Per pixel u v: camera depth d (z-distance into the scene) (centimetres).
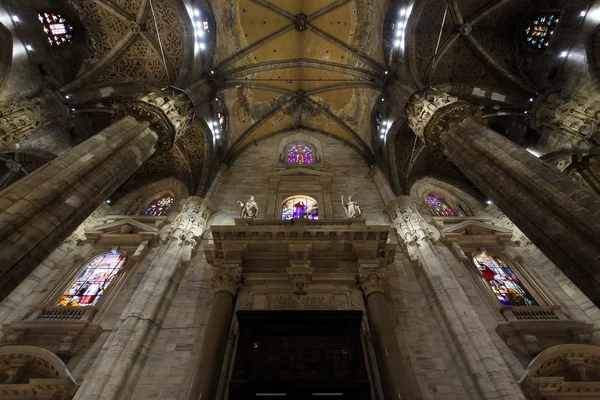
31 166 1656
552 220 781
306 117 2338
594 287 677
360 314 990
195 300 1211
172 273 1255
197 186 1816
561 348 960
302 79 2245
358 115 2164
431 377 977
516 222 883
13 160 1625
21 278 682
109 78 1675
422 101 1395
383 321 1039
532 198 845
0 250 652
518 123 1750
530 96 1617
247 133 2186
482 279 1298
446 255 1413
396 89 1662
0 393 876
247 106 2189
